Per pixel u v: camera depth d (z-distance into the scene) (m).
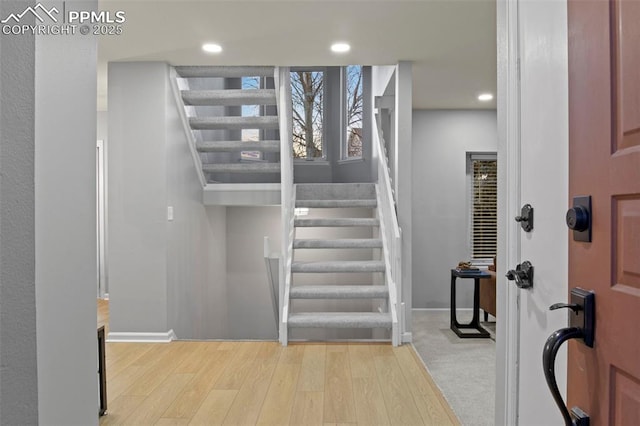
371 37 3.32
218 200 5.01
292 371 3.09
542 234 1.10
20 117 0.81
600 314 0.81
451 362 3.45
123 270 3.84
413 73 4.18
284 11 2.88
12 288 0.79
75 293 0.97
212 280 5.48
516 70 1.27
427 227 5.55
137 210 3.83
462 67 4.01
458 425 2.31
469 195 5.67
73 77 0.97
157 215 3.83
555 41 1.02
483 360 3.51
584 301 0.84
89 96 1.03
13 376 0.79
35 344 0.84
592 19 0.84
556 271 1.02
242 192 5.02
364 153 6.49
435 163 5.55
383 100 5.11
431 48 3.55
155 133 3.84
